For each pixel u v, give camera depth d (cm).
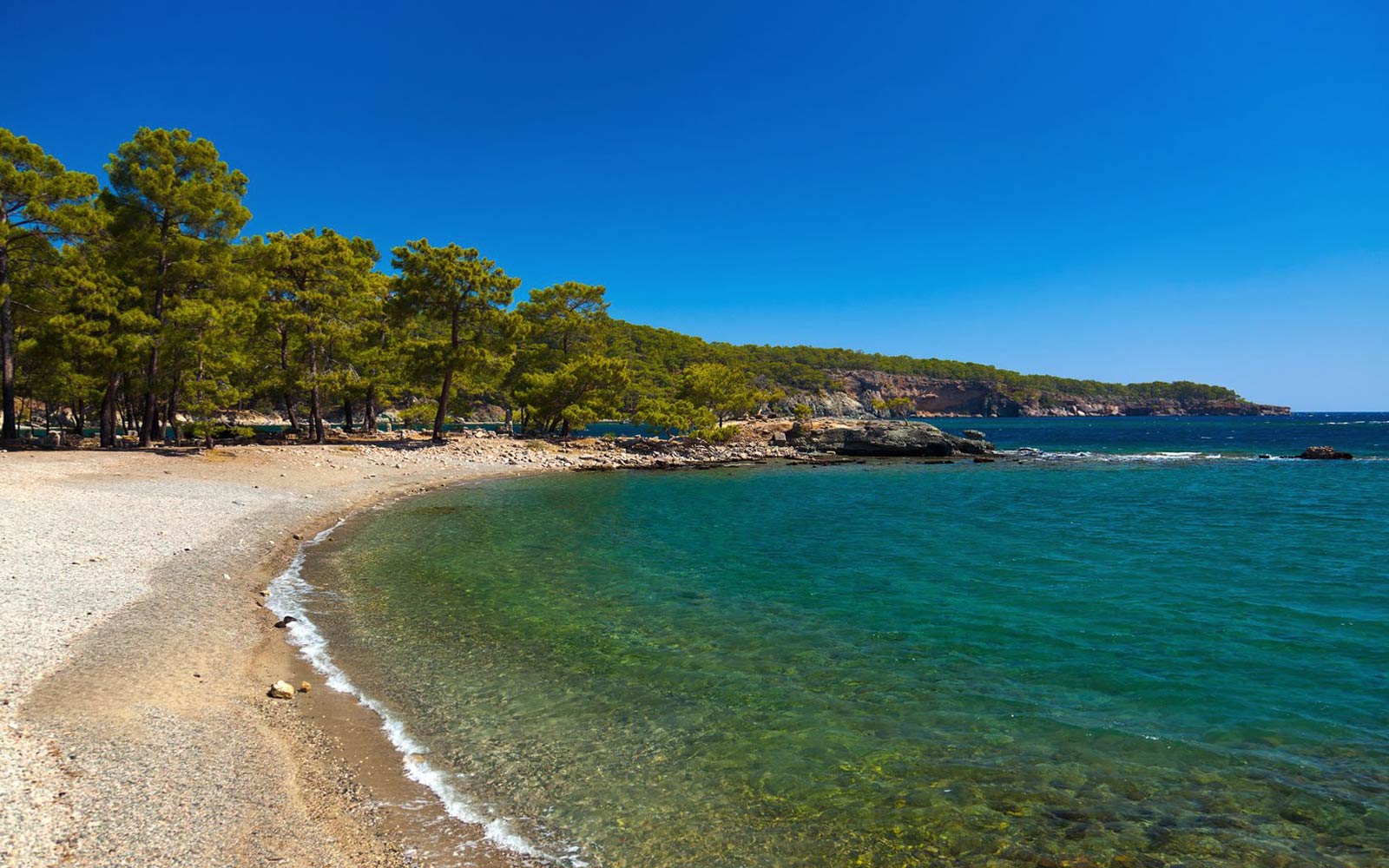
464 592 1505
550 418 5900
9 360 3391
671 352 16262
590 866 595
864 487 3762
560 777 745
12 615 1049
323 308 4291
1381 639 1217
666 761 785
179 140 3481
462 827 644
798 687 1012
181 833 575
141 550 1554
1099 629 1283
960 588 1597
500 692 974
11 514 1717
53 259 3412
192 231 3650
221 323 3491
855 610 1411
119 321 3281
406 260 4662
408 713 892
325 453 3959
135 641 1023
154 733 748
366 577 1606
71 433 5256
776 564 1844
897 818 680
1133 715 917
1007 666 1099
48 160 3189
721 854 618
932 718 909
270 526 2077
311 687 952
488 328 5062
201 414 3947
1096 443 9175
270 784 682
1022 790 734
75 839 543
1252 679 1041
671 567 1802
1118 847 638
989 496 3356
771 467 5066
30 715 747
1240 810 699
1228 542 2144
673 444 6003
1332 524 2458
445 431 6669
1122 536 2270
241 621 1196
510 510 2762
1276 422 19312
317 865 564
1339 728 878
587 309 6219
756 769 772
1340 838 653
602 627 1284
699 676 1048
